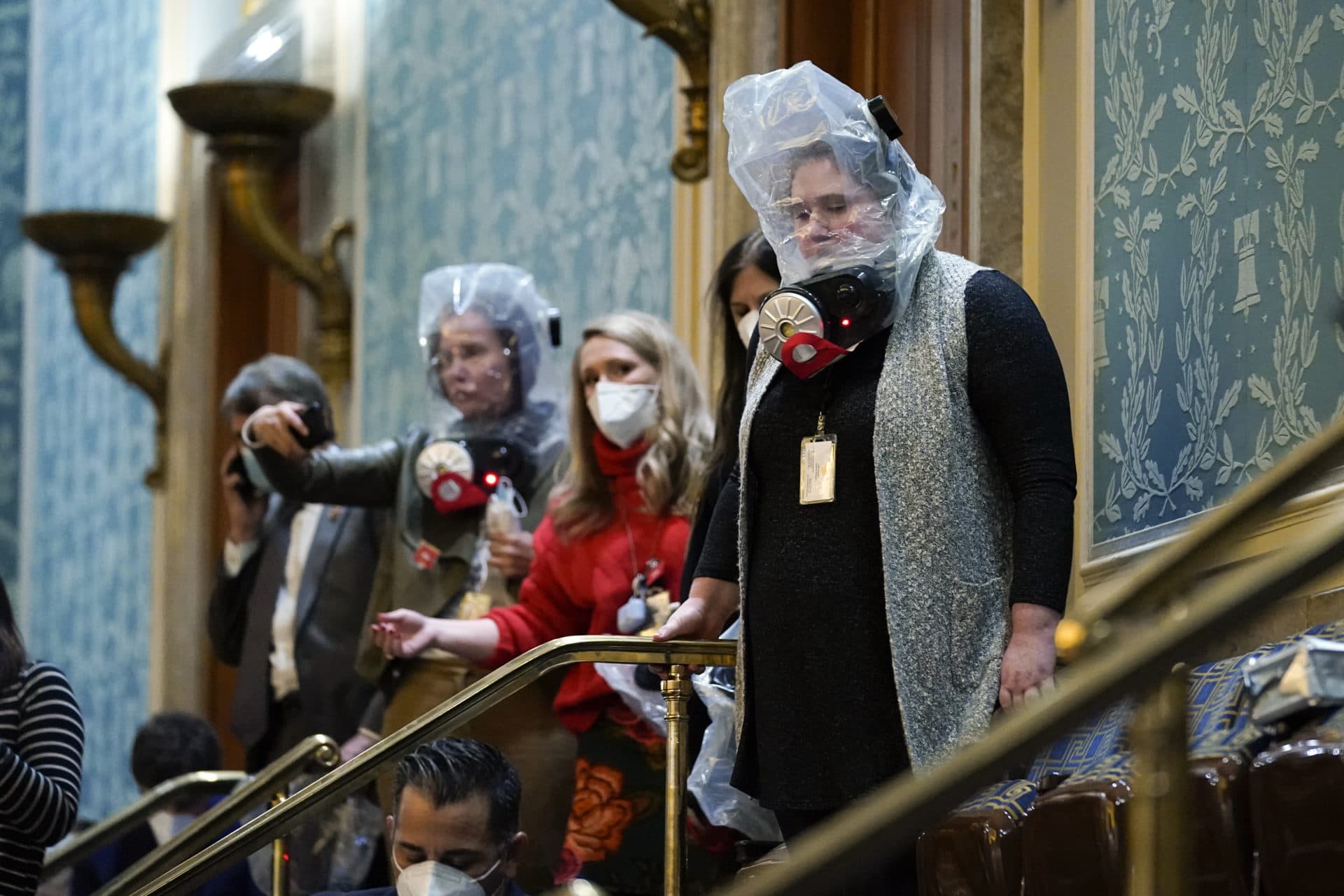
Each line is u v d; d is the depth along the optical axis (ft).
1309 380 16.48
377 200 37.50
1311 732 11.71
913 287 14.65
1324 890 11.04
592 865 18.75
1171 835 7.91
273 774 20.47
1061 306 20.52
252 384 26.94
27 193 55.06
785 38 24.75
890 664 14.08
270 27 38.96
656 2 25.85
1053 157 20.94
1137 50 19.30
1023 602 13.43
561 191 31.19
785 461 14.66
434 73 35.78
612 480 20.18
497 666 20.54
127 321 47.01
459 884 15.81
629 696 18.61
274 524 27.43
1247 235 17.40
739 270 17.74
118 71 48.44
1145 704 8.07
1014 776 14.69
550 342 24.18
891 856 7.40
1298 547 7.22
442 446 23.17
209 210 43.06
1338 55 16.47
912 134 23.43
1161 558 8.05
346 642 26.13
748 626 14.75
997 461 14.30
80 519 49.85
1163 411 18.43
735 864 17.08
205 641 42.11
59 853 24.52
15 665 18.44
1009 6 22.13
